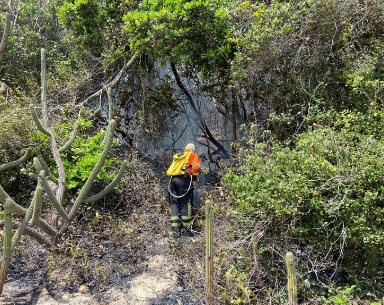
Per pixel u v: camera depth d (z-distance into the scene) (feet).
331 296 14.19
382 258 14.76
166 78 27.12
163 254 18.12
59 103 26.81
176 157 20.59
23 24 32.55
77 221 19.65
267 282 14.90
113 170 22.38
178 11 21.88
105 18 26.94
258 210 15.30
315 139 16.11
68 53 31.12
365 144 15.76
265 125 22.41
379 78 19.62
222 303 14.03
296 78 20.72
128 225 19.60
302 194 14.53
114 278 16.48
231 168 21.26
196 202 22.91
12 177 22.06
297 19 20.04
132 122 27.12
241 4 22.11
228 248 15.42
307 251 14.99
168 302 15.02
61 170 18.80
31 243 17.98
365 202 14.12
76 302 15.05
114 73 28.09
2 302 14.78
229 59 22.36
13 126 20.95
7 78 28.91
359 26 20.59
